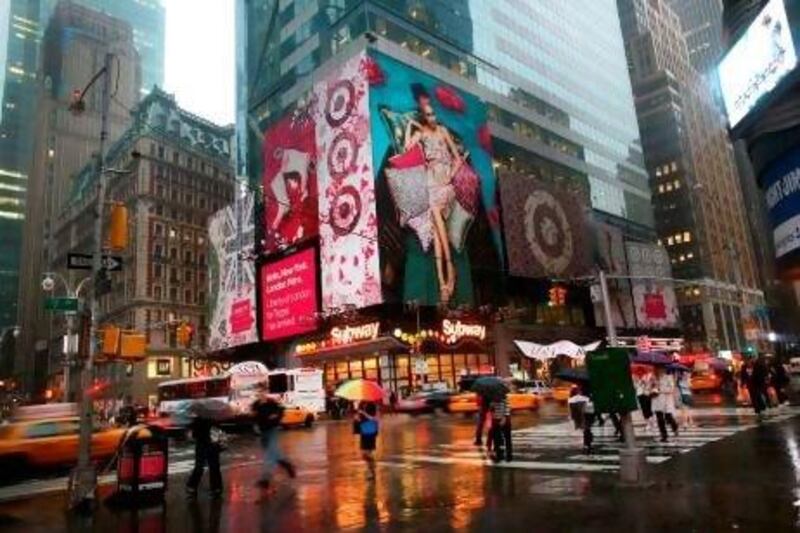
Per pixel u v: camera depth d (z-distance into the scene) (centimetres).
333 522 934
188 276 9312
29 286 13475
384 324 5275
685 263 11681
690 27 17250
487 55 7744
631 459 1072
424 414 3847
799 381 3098
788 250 998
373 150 5259
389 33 6519
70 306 1362
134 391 8050
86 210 11125
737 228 13700
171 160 9550
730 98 1143
